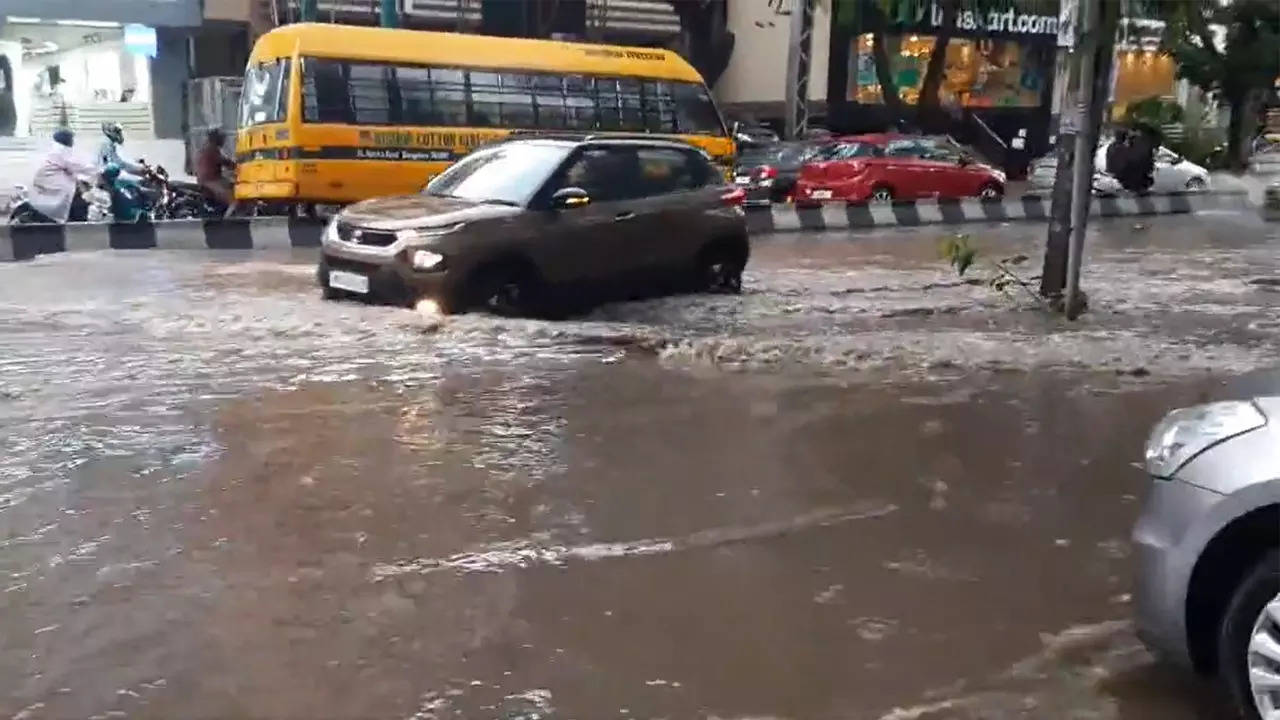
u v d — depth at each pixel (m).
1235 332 10.94
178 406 7.29
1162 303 12.64
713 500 5.92
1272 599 3.56
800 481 6.27
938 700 4.00
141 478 5.95
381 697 3.90
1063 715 3.93
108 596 4.59
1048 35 37.44
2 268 13.19
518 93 19.30
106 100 28.50
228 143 23.41
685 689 4.02
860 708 3.93
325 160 17.66
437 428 7.02
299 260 14.63
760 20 36.19
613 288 11.35
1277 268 16.02
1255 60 27.69
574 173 11.09
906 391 8.33
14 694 3.84
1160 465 3.91
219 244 15.88
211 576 4.80
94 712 3.75
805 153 24.67
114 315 9.99
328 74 17.69
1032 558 5.29
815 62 35.00
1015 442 7.14
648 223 11.47
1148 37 12.49
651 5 34.88
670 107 20.86
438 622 4.45
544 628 4.43
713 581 4.92
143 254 14.87
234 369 8.27
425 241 10.06
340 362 8.58
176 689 3.90
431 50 18.56
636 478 6.22
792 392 8.21
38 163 24.67
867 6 32.50
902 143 24.30
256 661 4.11
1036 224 22.66
